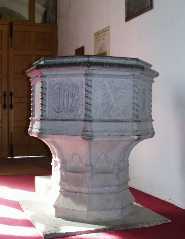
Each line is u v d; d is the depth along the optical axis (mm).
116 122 3693
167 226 3824
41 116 3869
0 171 7441
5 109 9805
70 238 3455
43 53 10008
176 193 4738
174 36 4824
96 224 3781
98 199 3904
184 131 4602
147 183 5441
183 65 4637
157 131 5180
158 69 5184
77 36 8594
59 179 4148
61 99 3766
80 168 3967
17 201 4848
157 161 5176
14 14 9922
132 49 5953
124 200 4055
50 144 4148
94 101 3658
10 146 9789
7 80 9852
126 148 3988
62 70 3695
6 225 3846
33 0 9961
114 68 3633
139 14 5711
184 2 4629
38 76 3934
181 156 4652
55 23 10078
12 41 9883
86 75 3629
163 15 5086
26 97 9906
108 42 6852
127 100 3762
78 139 3713
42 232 3521
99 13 7285
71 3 9023
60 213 3988
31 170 7586
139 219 3951
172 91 4852
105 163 3982
